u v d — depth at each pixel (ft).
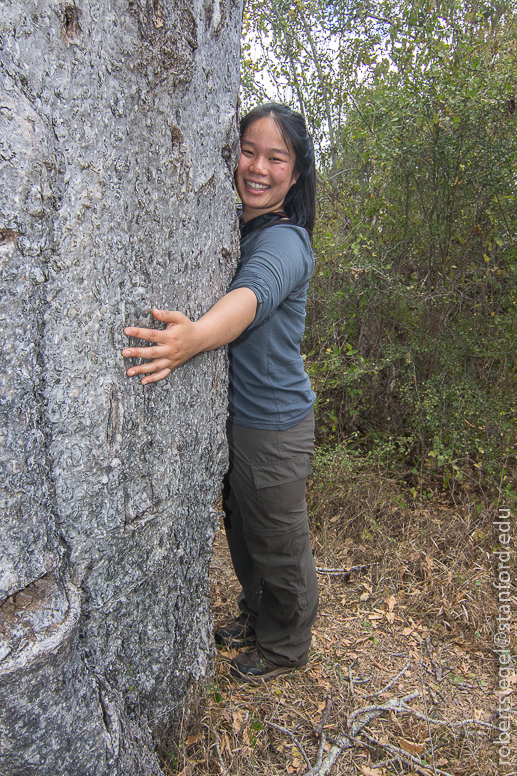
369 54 13.26
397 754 5.95
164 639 5.18
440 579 9.23
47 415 3.71
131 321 4.11
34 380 3.56
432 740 6.16
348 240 12.19
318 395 12.44
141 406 4.33
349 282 12.50
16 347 3.39
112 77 3.61
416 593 9.03
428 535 10.33
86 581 4.25
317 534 10.57
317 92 14.33
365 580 9.43
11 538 3.51
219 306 4.55
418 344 12.01
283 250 5.24
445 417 11.28
